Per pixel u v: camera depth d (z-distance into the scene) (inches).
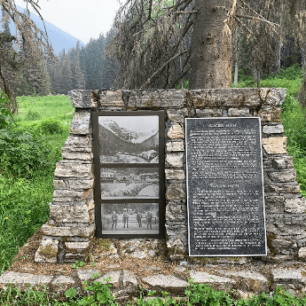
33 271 127.0
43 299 115.2
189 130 136.1
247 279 122.3
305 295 121.1
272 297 118.2
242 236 134.3
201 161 135.5
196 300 114.5
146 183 143.3
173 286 118.4
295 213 134.2
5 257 144.3
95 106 139.5
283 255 133.2
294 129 351.9
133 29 276.8
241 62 296.2
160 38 251.9
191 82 238.2
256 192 134.6
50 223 136.6
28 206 190.4
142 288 118.6
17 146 266.5
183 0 252.7
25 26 292.8
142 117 139.9
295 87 631.2
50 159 291.4
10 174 243.1
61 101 1179.3
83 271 126.3
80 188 135.7
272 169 136.7
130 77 277.1
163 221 144.6
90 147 139.7
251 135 135.2
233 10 229.9
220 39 226.1
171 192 135.5
